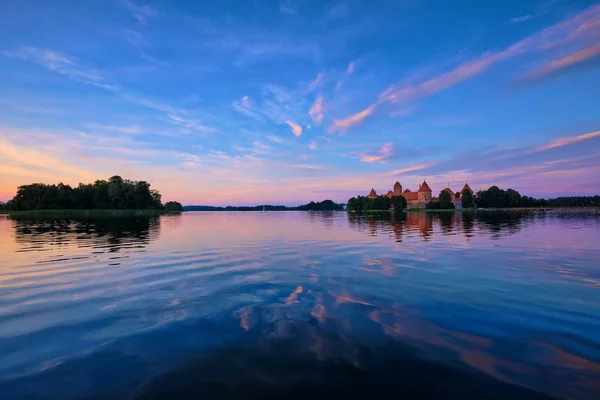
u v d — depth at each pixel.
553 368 4.57
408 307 7.20
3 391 4.15
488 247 17.25
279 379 4.37
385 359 4.85
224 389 4.15
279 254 15.34
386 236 24.48
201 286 9.27
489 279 9.85
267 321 6.42
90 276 10.62
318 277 10.30
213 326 6.20
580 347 5.18
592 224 38.09
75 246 18.77
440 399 3.93
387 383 4.25
